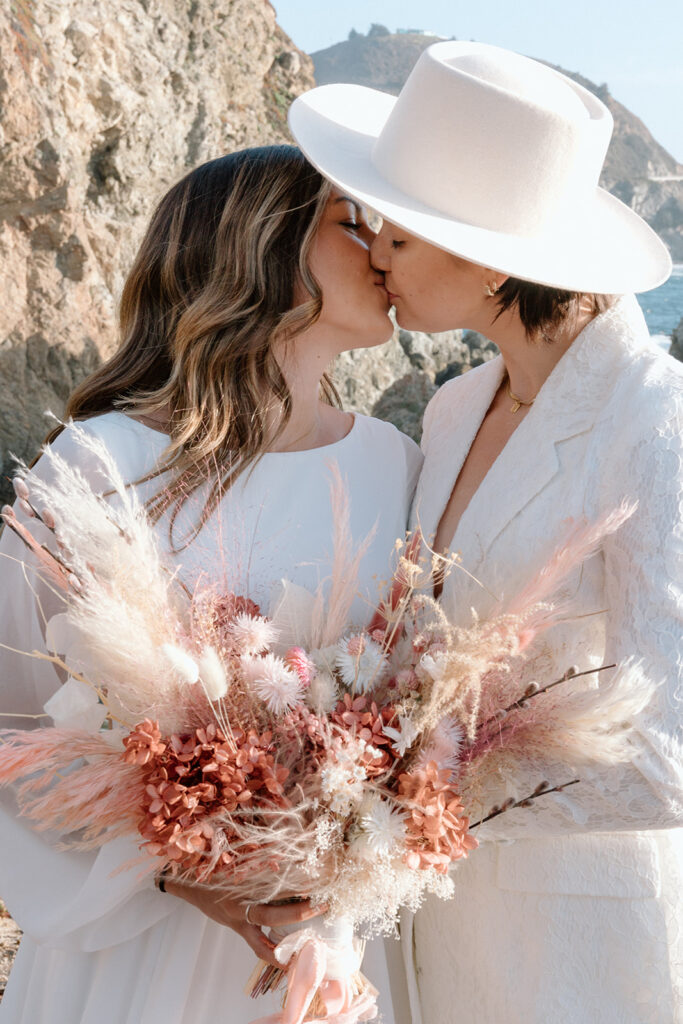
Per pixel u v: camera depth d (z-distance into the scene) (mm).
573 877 1754
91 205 8984
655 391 1676
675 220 157375
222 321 1947
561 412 1806
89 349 8703
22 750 1490
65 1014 1815
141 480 1879
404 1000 2045
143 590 1500
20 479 1585
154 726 1472
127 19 9312
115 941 1758
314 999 1623
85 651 1663
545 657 1666
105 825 1546
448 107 1747
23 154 8242
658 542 1571
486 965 1836
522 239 1786
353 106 2174
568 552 1546
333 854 1504
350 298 1997
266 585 1879
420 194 1805
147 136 9211
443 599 1841
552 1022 1749
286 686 1528
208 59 9883
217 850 1464
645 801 1564
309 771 1525
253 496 1971
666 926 1764
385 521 2088
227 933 1829
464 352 12750
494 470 1875
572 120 1726
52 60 8492
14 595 1869
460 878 1883
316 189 1985
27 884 1775
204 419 1938
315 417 2145
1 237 8352
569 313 1848
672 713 1532
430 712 1504
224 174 2043
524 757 1602
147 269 2117
